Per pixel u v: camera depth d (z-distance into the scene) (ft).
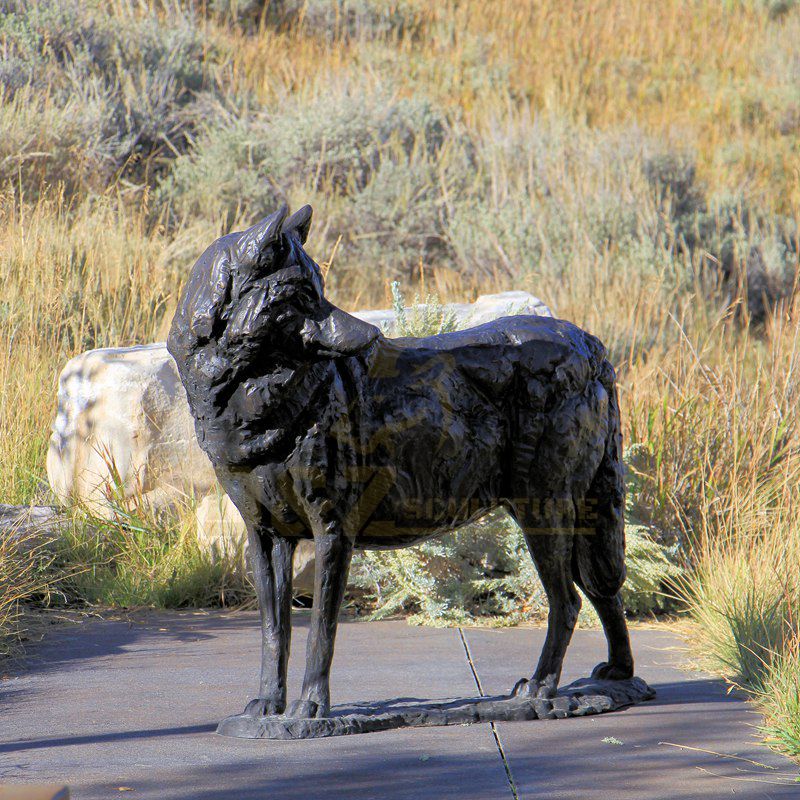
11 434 45.70
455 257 83.66
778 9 147.95
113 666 28.35
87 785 18.33
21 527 38.19
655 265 75.66
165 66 96.78
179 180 82.23
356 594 38.01
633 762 19.69
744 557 32.94
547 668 23.66
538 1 139.85
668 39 138.10
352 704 23.21
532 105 113.39
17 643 30.83
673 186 92.38
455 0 137.08
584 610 35.32
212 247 19.93
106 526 39.14
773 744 20.85
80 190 74.79
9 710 24.00
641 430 43.24
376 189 85.15
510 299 46.03
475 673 27.58
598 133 96.17
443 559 36.50
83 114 82.17
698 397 46.14
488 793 17.84
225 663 28.66
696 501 41.34
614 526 24.12
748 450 43.98
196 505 39.63
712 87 125.59
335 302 73.51
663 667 28.96
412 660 29.22
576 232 77.66
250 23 119.14
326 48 115.44
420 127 94.07
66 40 92.27
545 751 20.36
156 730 22.09
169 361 41.11
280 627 21.99
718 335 70.18
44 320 52.80
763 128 116.37
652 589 36.14
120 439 39.91
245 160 87.51
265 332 19.06
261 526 21.54
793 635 26.91
